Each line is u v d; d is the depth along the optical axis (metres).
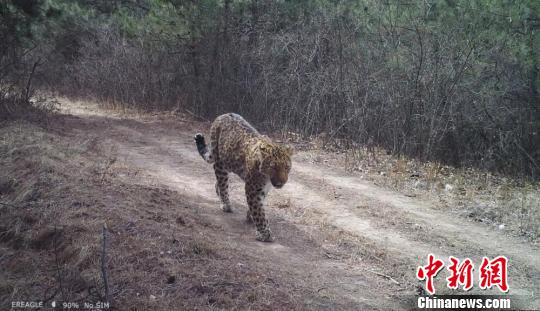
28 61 16.36
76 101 18.03
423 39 11.85
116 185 7.43
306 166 10.56
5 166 7.30
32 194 6.44
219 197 7.63
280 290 4.96
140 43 16.89
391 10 12.53
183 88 16.23
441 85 11.27
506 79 11.42
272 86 13.65
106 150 10.38
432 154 11.14
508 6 11.48
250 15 14.95
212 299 4.66
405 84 11.84
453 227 7.37
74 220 5.76
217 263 5.31
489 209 8.10
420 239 6.87
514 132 11.05
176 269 5.02
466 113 11.35
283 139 12.66
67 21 18.41
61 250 5.32
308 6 14.81
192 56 15.94
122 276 4.83
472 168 11.02
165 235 5.70
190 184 8.78
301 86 13.14
